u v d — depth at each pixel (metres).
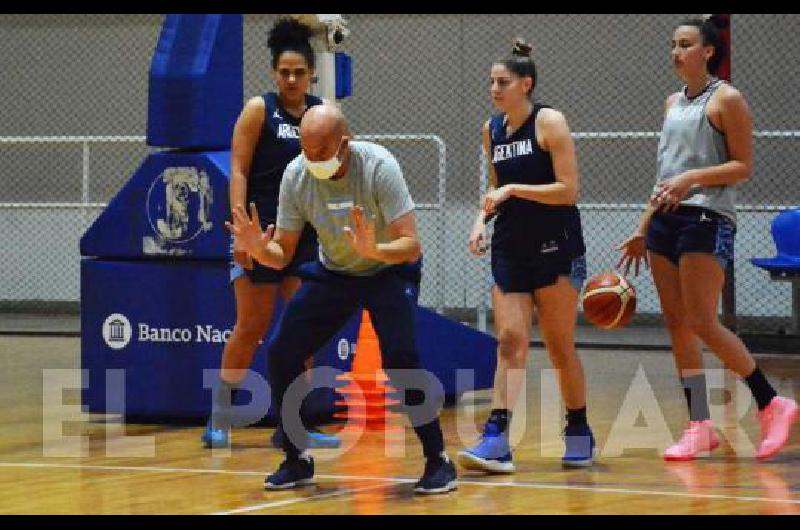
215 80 13.40
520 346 10.52
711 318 11.24
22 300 27.52
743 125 11.04
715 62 11.36
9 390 16.38
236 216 9.19
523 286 10.55
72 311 27.30
